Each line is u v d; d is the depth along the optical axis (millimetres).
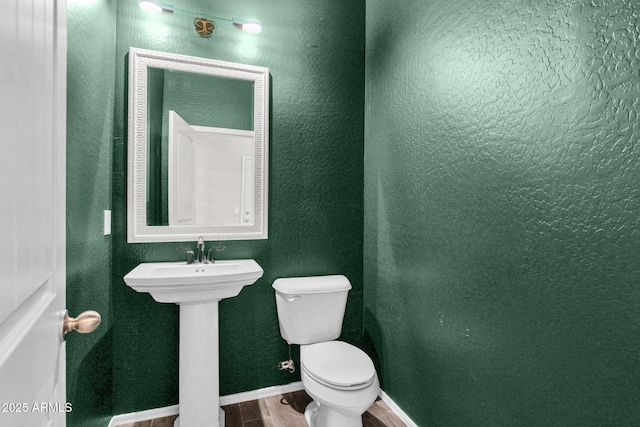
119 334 1645
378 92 1953
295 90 1971
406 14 1686
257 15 1898
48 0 570
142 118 1674
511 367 1084
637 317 762
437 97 1451
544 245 977
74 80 1128
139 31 1687
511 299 1087
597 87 835
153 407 1708
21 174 449
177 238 1728
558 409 937
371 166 2033
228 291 1481
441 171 1422
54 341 594
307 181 1992
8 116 406
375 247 1977
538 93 991
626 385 782
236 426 1641
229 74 1822
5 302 391
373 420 1703
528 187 1025
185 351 1502
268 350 1909
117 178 1638
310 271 1996
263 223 1888
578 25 880
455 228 1341
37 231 513
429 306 1494
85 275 1238
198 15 1776
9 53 409
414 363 1600
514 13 1073
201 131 1797
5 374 391
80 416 1208
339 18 2066
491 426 1157
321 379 1367
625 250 783
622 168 787
